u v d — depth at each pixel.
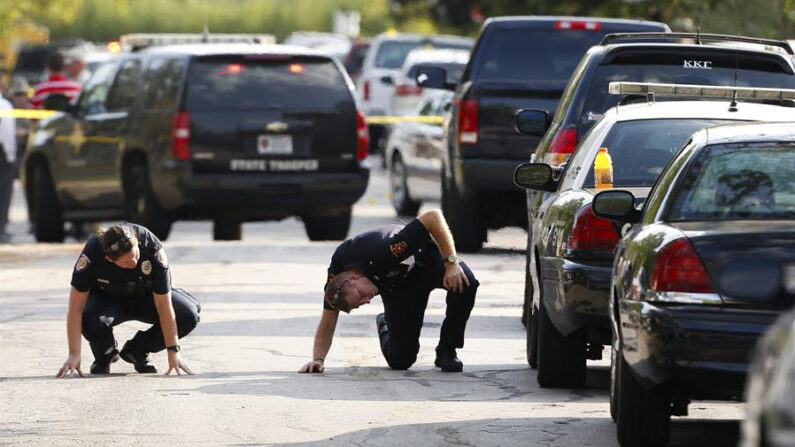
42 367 28.80
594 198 23.22
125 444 22.05
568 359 26.48
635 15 81.12
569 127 32.91
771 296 16.77
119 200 53.47
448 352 28.64
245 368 28.78
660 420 20.95
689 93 27.69
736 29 63.31
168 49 51.72
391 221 65.56
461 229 48.09
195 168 49.88
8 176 59.78
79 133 55.22
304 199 50.88
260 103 50.47
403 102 88.00
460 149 46.12
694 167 21.00
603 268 24.48
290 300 37.81
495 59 46.34
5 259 48.28
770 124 22.00
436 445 21.98
